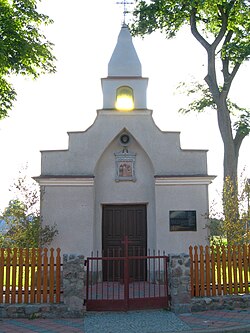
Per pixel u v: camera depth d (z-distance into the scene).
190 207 14.57
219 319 9.37
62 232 14.19
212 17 19.52
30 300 9.92
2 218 13.88
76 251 14.12
